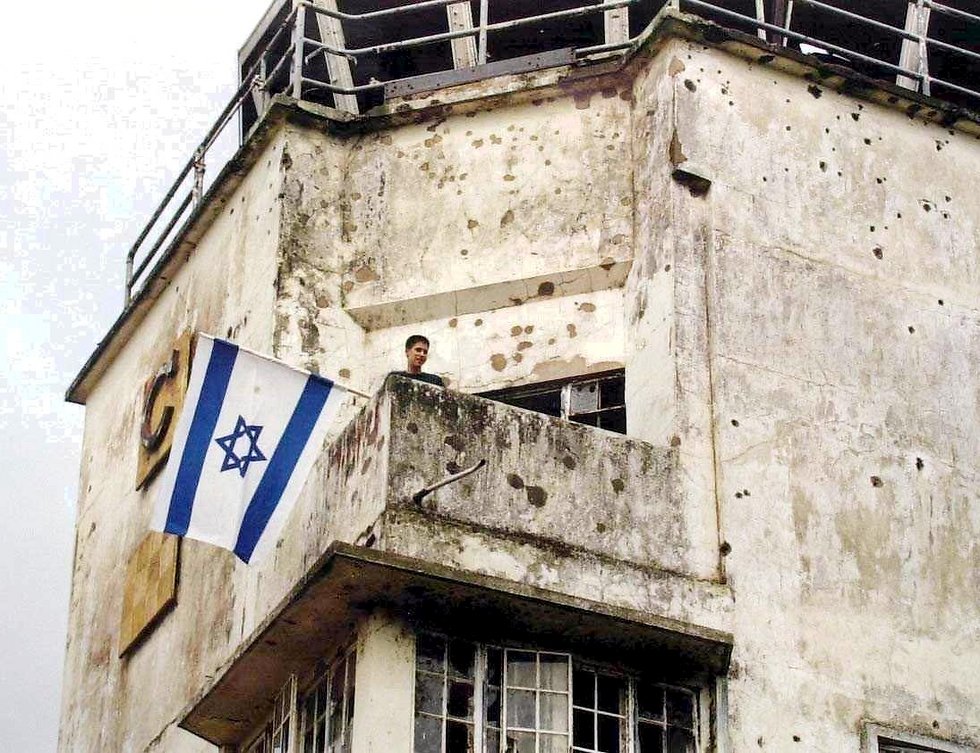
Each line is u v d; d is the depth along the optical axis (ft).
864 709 47.96
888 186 55.77
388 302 55.77
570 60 57.88
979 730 49.06
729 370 50.85
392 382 47.11
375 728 43.34
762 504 49.44
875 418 52.13
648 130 55.06
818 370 52.01
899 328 53.83
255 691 48.60
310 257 56.18
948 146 57.52
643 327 52.44
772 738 46.52
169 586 57.98
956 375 53.93
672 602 47.21
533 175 56.59
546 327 54.65
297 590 44.65
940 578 50.70
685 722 46.14
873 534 50.44
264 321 55.62
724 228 52.90
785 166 54.54
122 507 63.16
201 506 46.44
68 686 63.57
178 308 62.59
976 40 66.69
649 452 48.85
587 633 45.65
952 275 55.47
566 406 53.88
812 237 53.88
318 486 49.60
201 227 61.93
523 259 55.36
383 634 44.50
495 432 47.34
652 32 55.36
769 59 55.52
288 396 47.67
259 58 67.67
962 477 52.49
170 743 55.21
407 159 57.77
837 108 56.24
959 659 49.78
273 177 57.67
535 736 44.68
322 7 62.28
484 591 44.34
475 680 44.78
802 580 48.93
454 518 46.09
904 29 64.54
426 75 58.95
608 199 55.42
